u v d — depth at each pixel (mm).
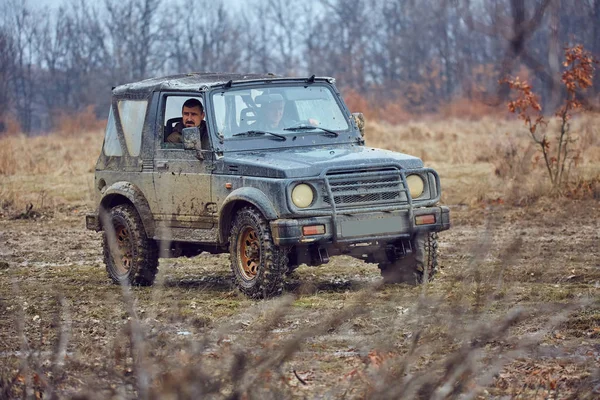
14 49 64875
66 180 32750
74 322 11375
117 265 14922
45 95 78062
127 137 14945
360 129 14461
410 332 9625
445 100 68750
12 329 11086
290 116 13992
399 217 12703
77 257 18109
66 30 76750
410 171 12977
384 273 13664
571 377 8594
